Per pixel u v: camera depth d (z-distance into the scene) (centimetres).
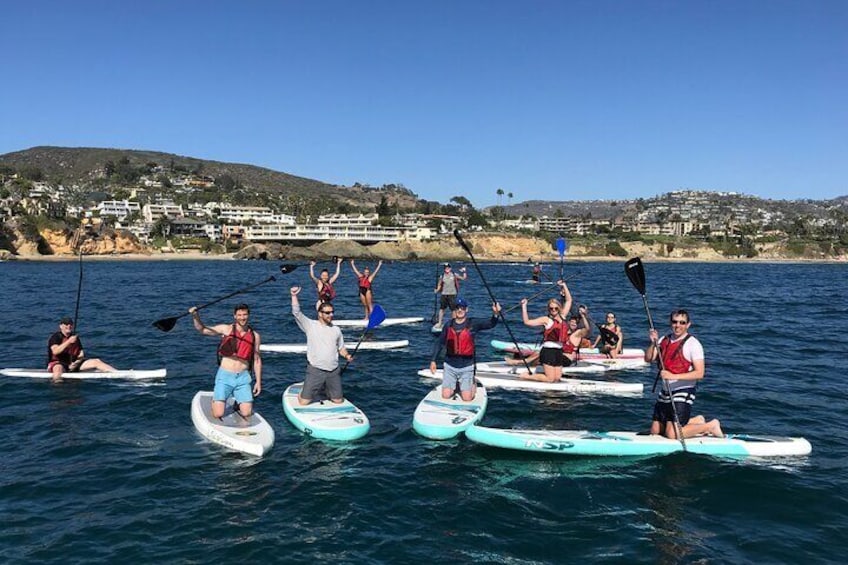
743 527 602
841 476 727
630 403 1052
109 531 577
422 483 698
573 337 1352
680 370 800
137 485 682
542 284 5159
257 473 719
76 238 11531
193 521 598
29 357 1427
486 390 1120
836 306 3011
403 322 2116
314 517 611
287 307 2716
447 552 548
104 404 1000
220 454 779
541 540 572
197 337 1744
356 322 2025
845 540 579
